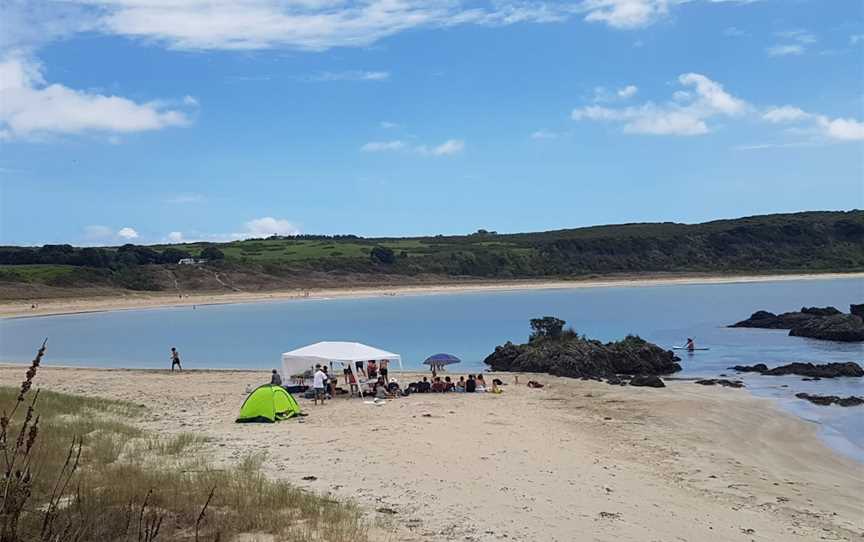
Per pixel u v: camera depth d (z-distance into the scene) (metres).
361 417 22.55
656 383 31.42
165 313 84.56
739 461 18.16
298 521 10.50
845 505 14.65
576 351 36.78
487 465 15.95
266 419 21.61
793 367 35.47
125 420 21.19
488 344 50.88
